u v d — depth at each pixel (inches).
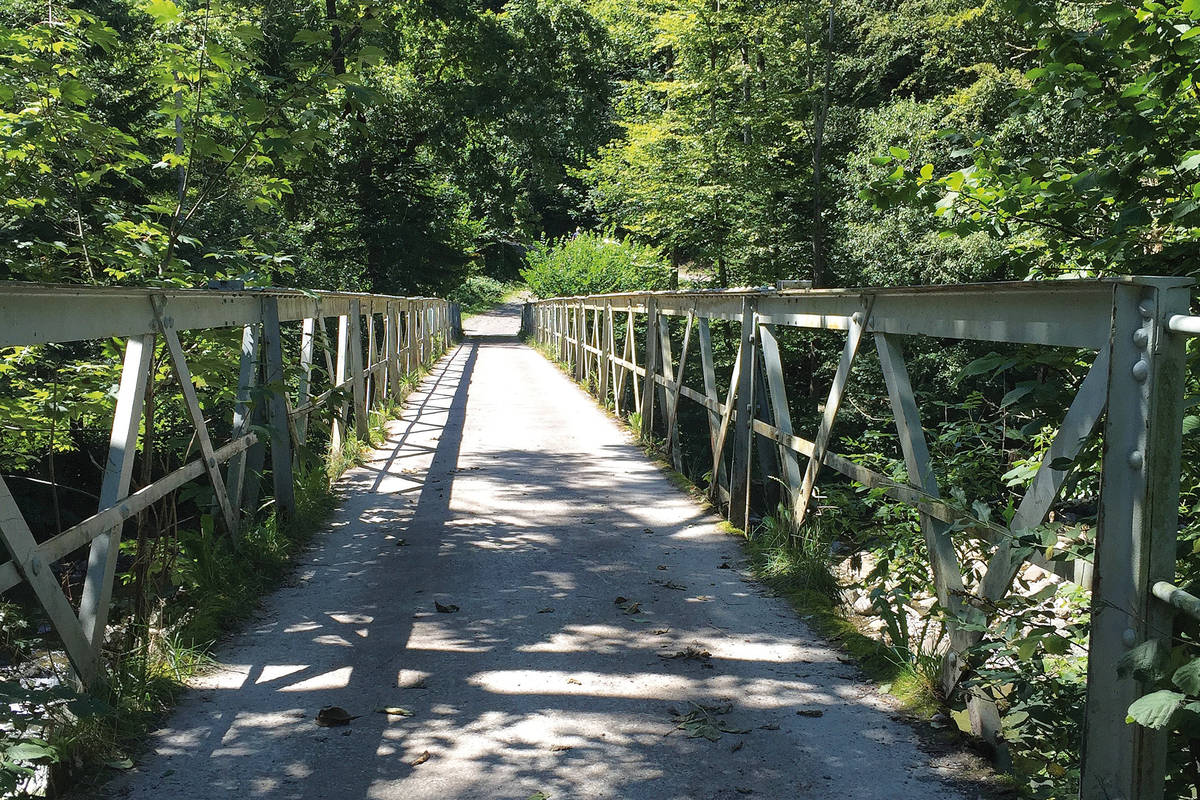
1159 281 81.3
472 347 1052.5
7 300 104.6
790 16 801.6
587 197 1435.8
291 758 112.9
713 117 844.0
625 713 125.9
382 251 1275.8
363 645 151.6
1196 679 73.4
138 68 460.4
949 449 160.1
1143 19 119.3
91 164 222.4
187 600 165.8
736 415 237.0
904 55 935.0
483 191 1310.3
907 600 141.0
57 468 423.2
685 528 233.0
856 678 138.7
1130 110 123.9
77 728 111.7
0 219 216.7
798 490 201.5
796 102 831.7
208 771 109.6
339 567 197.8
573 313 697.6
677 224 887.1
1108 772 86.5
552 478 297.1
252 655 147.3
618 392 450.0
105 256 218.5
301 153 223.3
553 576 191.2
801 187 857.5
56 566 275.3
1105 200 133.6
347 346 346.9
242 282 202.8
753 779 108.0
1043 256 150.7
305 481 250.1
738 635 157.2
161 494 149.3
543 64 1167.0
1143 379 82.9
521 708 127.3
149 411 153.3
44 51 207.8
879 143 762.2
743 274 911.0
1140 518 82.7
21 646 143.7
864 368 609.9
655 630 159.3
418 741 117.3
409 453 340.2
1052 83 132.0
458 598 176.7
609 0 1155.9
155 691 128.6
